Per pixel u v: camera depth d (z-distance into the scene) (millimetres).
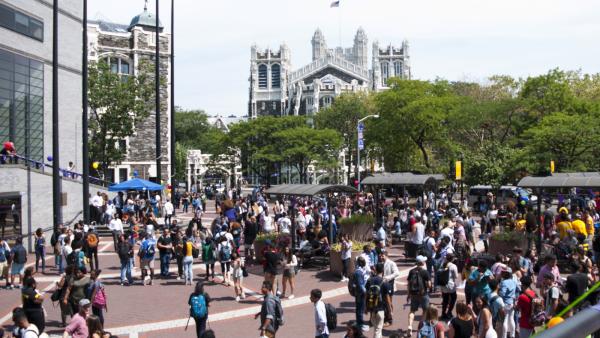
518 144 64312
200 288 13445
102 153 52125
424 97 60281
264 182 99312
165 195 54562
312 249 24906
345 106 85438
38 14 36719
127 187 37719
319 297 12562
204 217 48094
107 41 67750
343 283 21422
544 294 12867
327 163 76438
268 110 188125
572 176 24734
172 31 47375
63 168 38438
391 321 15555
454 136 69000
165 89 71000
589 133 47750
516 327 12906
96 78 50562
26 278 13195
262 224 29969
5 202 29625
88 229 26172
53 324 16031
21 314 11125
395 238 31391
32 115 36219
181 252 22828
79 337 11617
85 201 32188
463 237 20125
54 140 29094
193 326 15969
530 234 23281
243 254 28438
